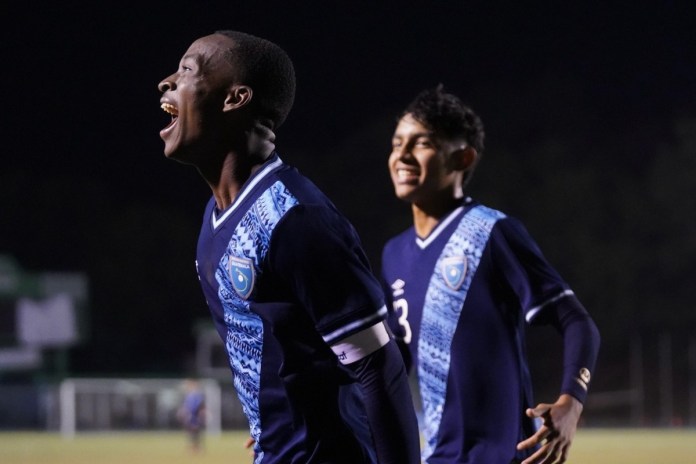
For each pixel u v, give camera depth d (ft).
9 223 190.80
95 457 86.94
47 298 157.38
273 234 13.05
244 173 13.71
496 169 188.96
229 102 13.60
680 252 177.78
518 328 21.29
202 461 82.07
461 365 21.07
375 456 13.78
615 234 183.01
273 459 13.73
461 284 21.22
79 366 173.58
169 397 148.97
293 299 13.33
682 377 160.66
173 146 13.74
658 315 175.42
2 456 87.61
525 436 20.89
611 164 196.54
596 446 97.86
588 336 20.20
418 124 22.12
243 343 13.74
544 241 182.29
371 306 13.04
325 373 13.43
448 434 21.12
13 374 157.07
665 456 81.87
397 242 22.50
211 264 13.75
